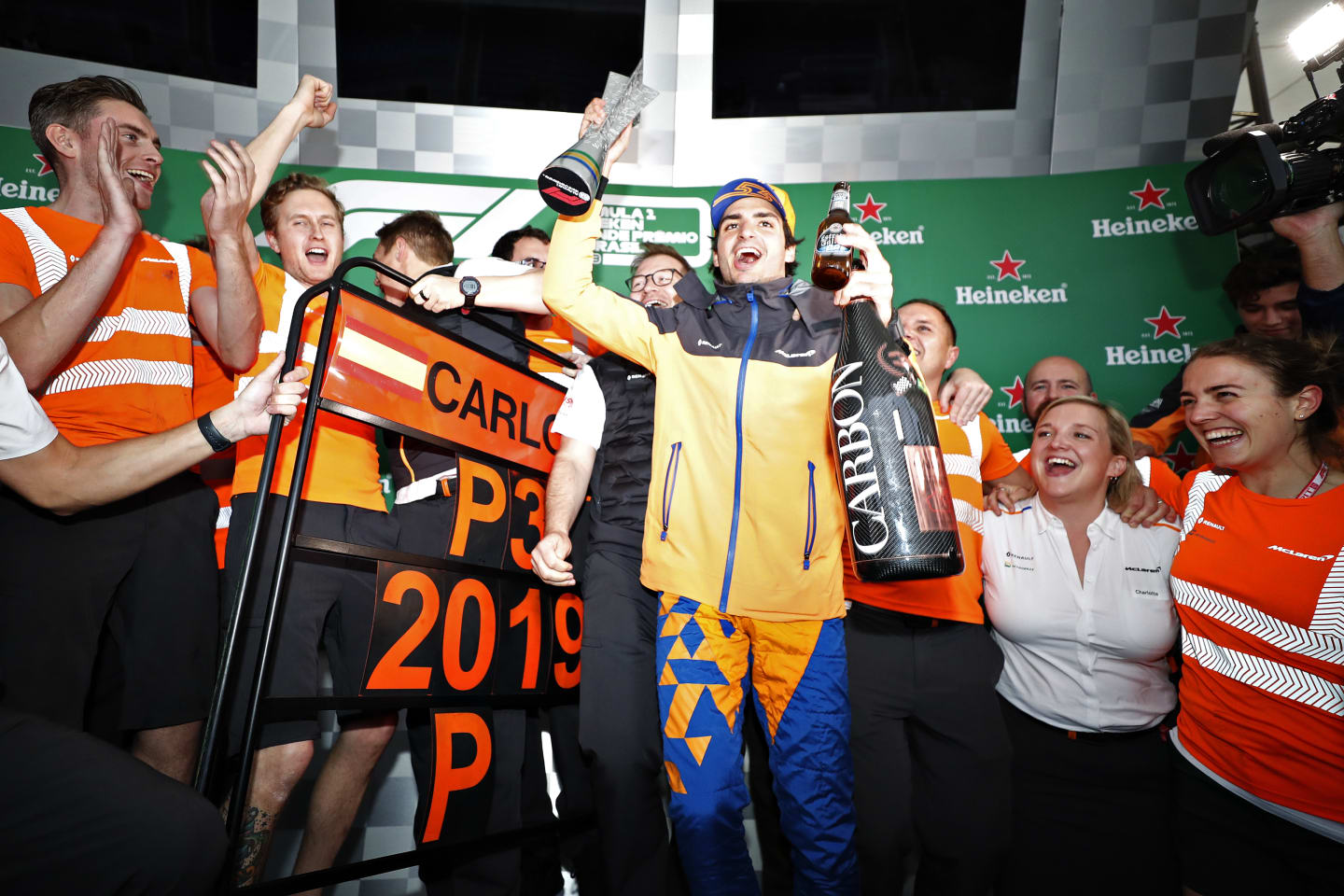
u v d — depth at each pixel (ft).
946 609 7.91
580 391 7.59
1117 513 8.30
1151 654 8.04
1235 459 7.16
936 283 13.20
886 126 13.98
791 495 6.39
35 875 3.98
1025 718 8.44
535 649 7.31
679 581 6.42
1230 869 6.92
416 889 8.37
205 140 12.87
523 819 8.18
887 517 5.65
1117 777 8.02
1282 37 17.26
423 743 7.92
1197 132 13.56
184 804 4.34
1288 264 11.84
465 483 7.01
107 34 12.62
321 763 8.79
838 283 6.47
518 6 14.10
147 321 7.00
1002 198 13.35
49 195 11.84
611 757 6.51
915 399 5.87
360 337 6.23
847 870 6.22
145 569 6.58
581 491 7.23
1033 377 11.52
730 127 13.94
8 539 5.94
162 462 5.68
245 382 7.62
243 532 7.09
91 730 7.40
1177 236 13.01
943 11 14.16
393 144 13.48
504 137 13.71
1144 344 12.80
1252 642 6.83
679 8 14.01
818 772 6.24
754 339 6.60
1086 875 7.97
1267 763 6.66
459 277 7.57
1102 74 13.74
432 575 6.50
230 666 5.43
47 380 6.40
